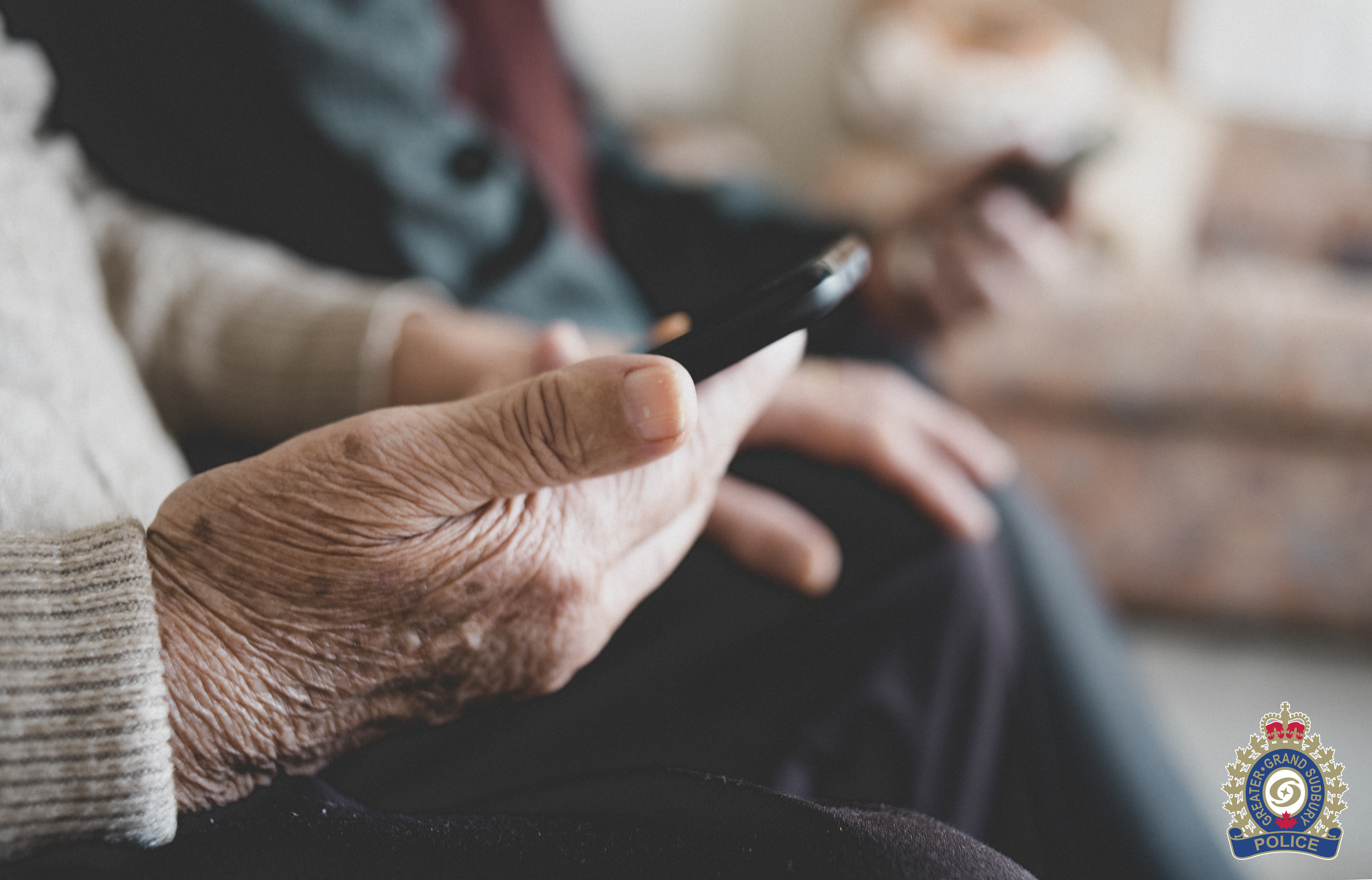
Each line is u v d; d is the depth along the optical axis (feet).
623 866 1.40
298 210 2.49
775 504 2.00
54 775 1.36
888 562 1.97
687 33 10.85
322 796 1.47
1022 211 3.03
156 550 1.43
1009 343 5.96
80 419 1.57
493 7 3.24
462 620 1.49
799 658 1.90
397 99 2.52
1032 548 2.37
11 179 1.66
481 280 2.74
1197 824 2.05
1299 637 6.59
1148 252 8.24
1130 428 6.08
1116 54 9.64
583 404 1.39
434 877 1.38
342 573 1.43
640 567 1.60
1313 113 9.80
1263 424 5.94
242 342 2.05
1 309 1.54
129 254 2.07
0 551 1.38
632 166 3.90
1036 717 2.12
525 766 1.79
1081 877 2.00
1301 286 6.45
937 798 1.92
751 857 1.40
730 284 3.59
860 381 2.48
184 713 1.43
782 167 11.64
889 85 8.84
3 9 2.10
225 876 1.37
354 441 1.41
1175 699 5.69
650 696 1.85
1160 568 6.32
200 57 2.30
